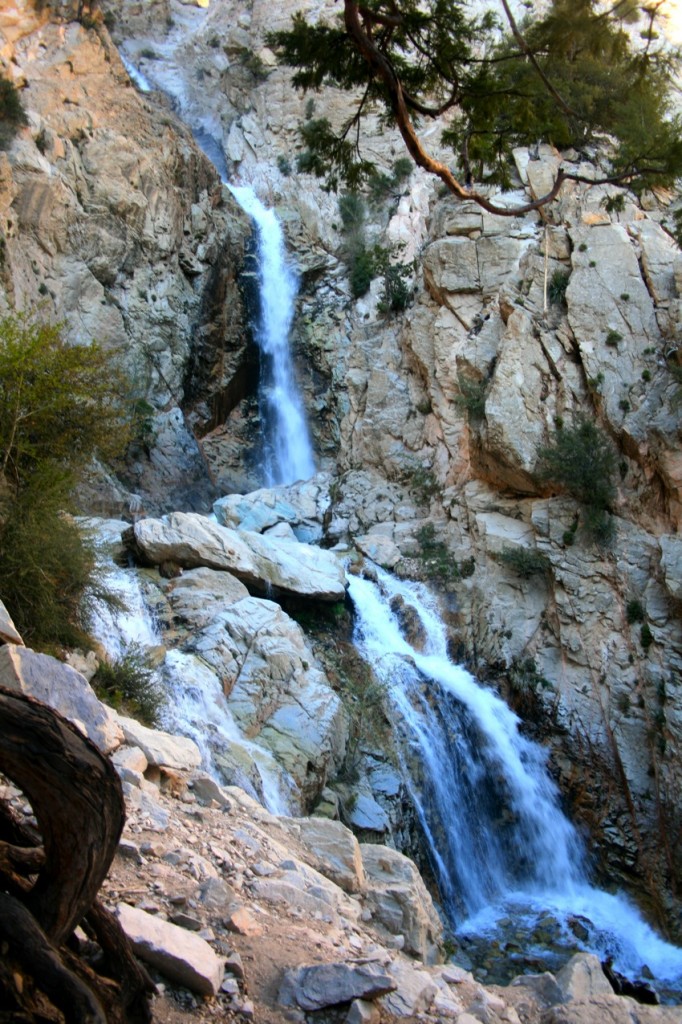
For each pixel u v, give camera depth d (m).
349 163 11.15
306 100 37.59
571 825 19.97
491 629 21.83
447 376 26.08
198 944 5.83
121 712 13.27
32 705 4.24
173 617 17.64
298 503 27.59
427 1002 5.89
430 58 9.73
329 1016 5.62
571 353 23.20
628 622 20.41
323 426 31.36
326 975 5.78
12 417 15.27
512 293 24.53
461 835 18.73
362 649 20.59
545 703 20.80
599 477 21.33
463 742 19.95
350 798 16.94
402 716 19.33
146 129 29.50
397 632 21.89
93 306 25.98
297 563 20.55
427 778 18.72
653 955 17.22
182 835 7.82
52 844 4.33
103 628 15.62
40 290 24.61
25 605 13.66
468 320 26.17
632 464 21.53
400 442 26.83
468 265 26.42
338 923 7.19
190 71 41.19
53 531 14.40
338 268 32.97
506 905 18.20
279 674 17.08
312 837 9.02
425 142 33.75
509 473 23.02
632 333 22.73
